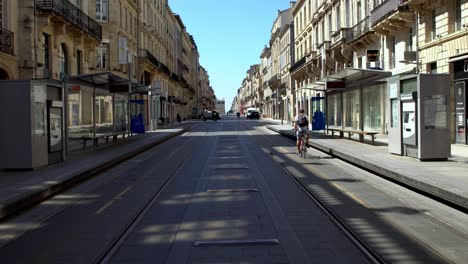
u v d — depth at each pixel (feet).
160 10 215.92
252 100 497.05
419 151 44.70
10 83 42.19
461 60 62.49
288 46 234.58
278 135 109.40
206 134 118.42
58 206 30.30
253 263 17.97
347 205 28.71
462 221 24.75
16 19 75.41
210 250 19.79
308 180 38.93
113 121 79.51
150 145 78.23
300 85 201.67
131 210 28.32
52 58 84.28
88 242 21.56
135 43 153.07
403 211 27.04
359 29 107.04
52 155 47.16
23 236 23.04
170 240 21.50
